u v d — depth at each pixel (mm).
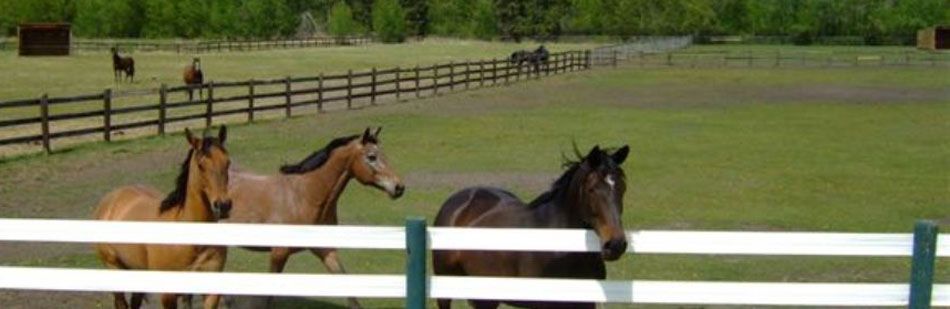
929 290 6180
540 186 16641
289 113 27594
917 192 16641
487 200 7258
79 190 15555
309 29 130750
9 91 35406
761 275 10695
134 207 7699
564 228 6422
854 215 14539
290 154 19984
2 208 14016
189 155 7176
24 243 11922
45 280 6633
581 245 6141
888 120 29641
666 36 118500
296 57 69125
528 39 123500
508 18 124500
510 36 124750
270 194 8633
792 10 127062
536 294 6289
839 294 6387
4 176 16641
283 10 115750
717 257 11461
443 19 132125
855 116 30875
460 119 28031
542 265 6449
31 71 49031
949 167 19719
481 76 42375
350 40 106312
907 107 34375
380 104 32625
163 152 20016
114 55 42719
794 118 30047
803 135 25406
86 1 110125
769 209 14930
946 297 6324
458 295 6332
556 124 27188
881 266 11133
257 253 11367
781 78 51500
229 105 31578
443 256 7176
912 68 62500
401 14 118938
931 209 15094
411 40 120625
